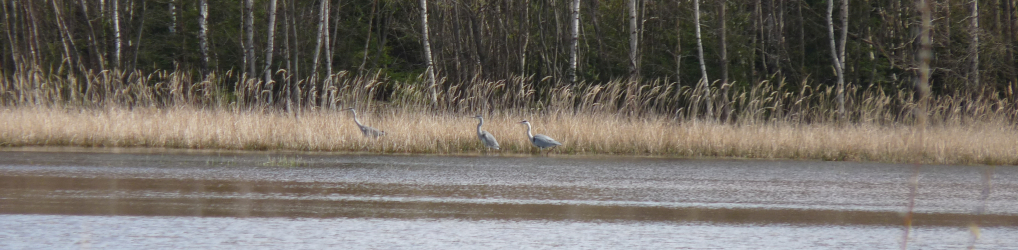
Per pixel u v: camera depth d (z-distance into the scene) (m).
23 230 7.32
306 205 8.94
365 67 37.16
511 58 33.28
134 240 6.99
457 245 7.01
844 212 9.10
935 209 9.42
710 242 7.32
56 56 33.75
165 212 8.34
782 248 7.12
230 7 35.50
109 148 16.92
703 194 10.49
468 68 31.42
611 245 7.12
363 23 39.06
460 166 13.98
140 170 12.37
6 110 19.05
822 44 34.12
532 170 13.44
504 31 32.69
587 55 35.16
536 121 19.12
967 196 10.69
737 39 31.52
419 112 19.31
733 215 8.77
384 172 12.69
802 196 10.45
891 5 30.25
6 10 33.84
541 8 34.28
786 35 33.81
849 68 33.03
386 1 34.75
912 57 28.91
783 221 8.45
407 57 39.78
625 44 33.44
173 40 33.94
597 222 8.20
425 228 7.71
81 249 6.62
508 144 18.05
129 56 32.03
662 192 10.64
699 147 17.69
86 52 33.72
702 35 33.28
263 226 7.69
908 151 16.48
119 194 9.55
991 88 27.58
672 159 16.45
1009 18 28.83
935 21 27.56
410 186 10.84
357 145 17.44
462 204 9.22
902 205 9.72
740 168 14.42
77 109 19.61
